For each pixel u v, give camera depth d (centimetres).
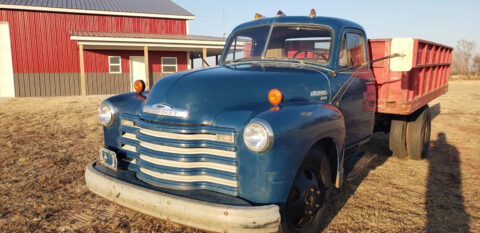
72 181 471
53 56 1928
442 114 1210
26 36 1872
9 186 448
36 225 345
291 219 273
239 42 430
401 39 384
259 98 291
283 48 399
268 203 247
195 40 1895
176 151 263
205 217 236
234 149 251
